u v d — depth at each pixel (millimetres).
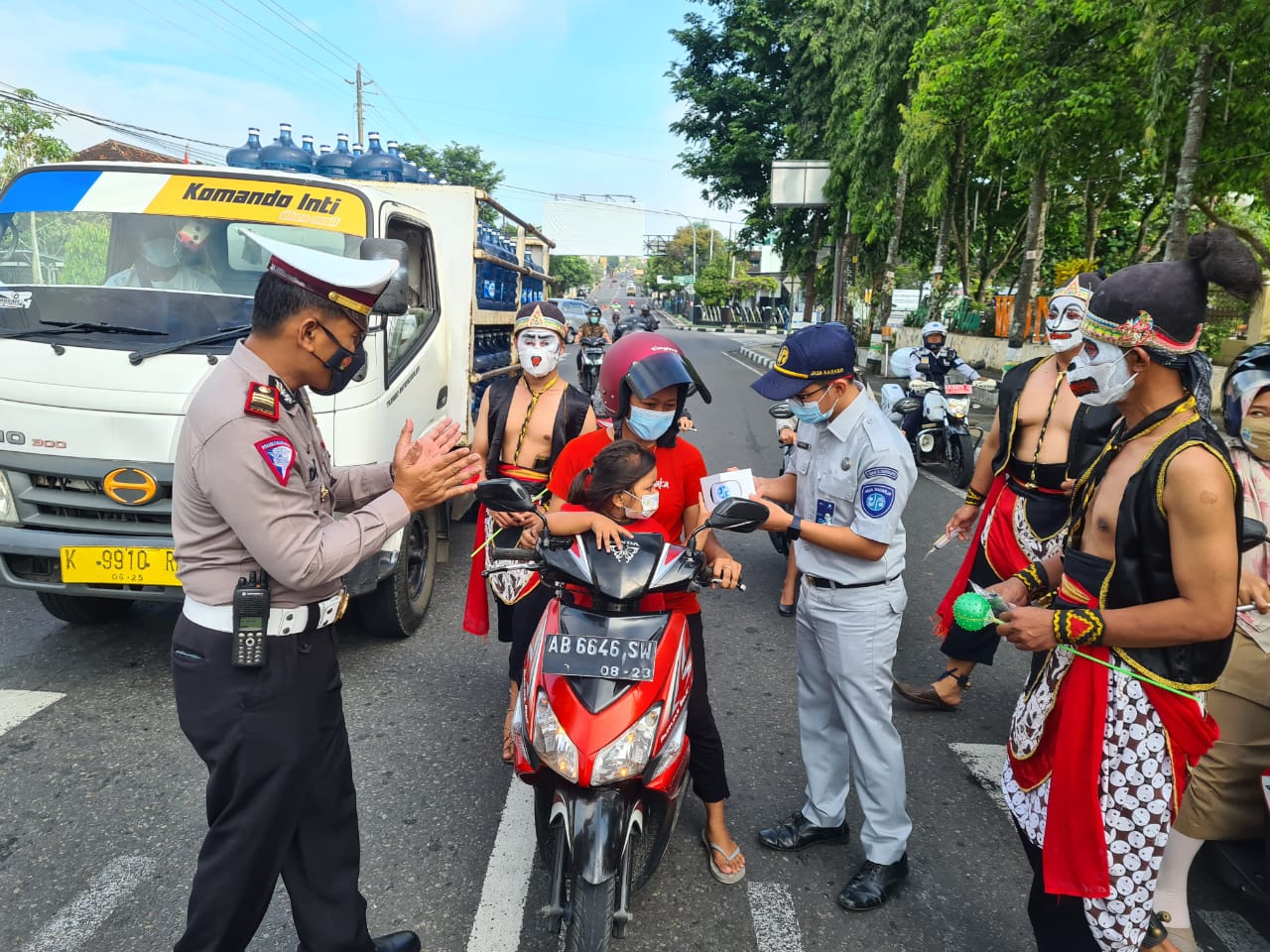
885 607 2826
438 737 3992
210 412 1958
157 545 3859
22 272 4504
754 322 68062
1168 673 1926
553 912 2348
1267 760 2654
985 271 30016
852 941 2779
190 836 3199
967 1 15516
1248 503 2768
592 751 2297
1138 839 1959
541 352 3750
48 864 3023
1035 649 1993
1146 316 1840
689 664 2662
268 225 4594
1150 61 10828
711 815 3055
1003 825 3457
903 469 2730
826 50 25453
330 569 2033
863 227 24125
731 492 2844
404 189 6145
